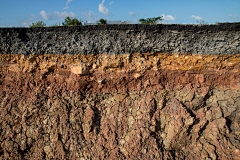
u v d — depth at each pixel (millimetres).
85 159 6266
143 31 6703
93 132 6637
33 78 7223
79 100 6957
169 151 6371
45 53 6965
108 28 6812
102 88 7191
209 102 7016
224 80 7020
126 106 6938
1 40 7039
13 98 7094
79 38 6941
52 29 7004
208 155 6305
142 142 6285
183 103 6855
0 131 6676
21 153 6543
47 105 6859
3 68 7449
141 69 6867
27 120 6711
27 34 7168
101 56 6879
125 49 6809
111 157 6188
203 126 6668
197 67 6895
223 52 6723
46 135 6531
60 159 6328
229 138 6531
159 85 7016
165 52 6863
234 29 6551
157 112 6742
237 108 6734
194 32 6762
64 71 7137
